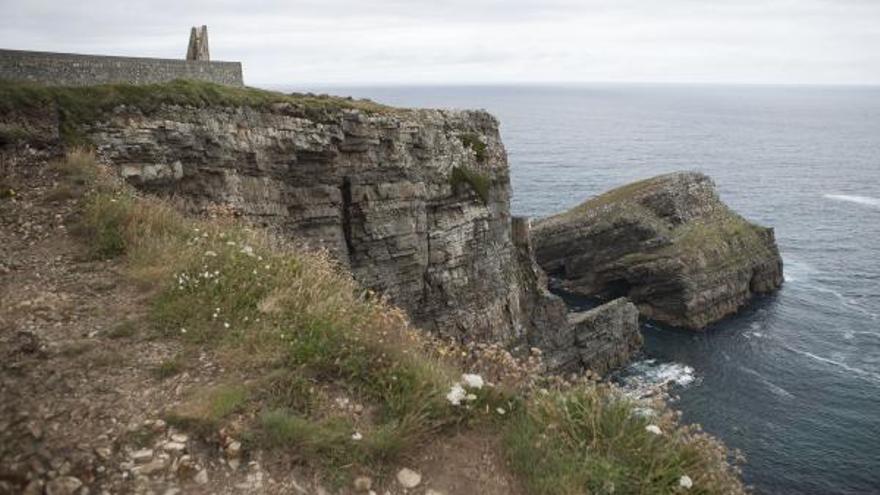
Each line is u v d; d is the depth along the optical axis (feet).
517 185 412.77
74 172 55.77
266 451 24.39
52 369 27.73
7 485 20.72
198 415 25.29
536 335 143.43
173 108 82.64
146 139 78.54
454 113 124.26
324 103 101.65
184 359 29.86
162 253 41.34
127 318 33.71
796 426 131.44
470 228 123.24
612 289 216.74
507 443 27.40
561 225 225.97
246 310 34.30
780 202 385.70
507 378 32.19
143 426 24.66
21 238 43.47
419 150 112.98
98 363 28.81
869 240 290.35
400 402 28.17
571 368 149.38
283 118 95.20
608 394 30.71
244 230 49.52
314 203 99.86
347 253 104.73
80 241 43.96
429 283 117.08
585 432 28.35
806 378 153.69
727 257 207.31
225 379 28.48
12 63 75.92
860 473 115.65
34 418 23.89
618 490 25.20
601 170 497.05
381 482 24.49
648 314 199.72
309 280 38.42
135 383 27.66
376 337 32.22
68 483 21.35
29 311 33.32
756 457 120.16
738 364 162.50
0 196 49.19
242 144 89.92
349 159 103.09
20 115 66.69
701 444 28.25
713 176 494.59
